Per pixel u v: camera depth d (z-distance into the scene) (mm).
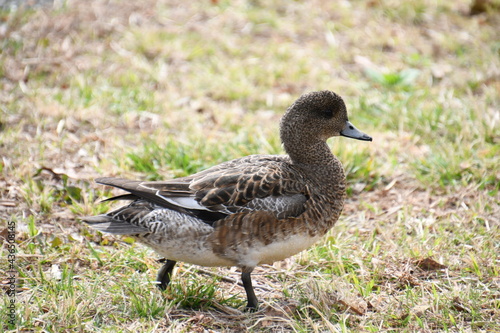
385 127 12828
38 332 7230
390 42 15914
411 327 7496
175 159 11250
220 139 12102
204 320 7691
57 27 15914
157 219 7539
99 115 12789
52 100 13141
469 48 15797
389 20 16891
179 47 15297
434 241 9328
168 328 7441
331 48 15602
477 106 12625
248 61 15008
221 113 13055
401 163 11648
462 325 7520
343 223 9930
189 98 13625
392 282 8500
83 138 12031
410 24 16797
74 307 7527
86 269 8625
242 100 13766
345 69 14992
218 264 7887
